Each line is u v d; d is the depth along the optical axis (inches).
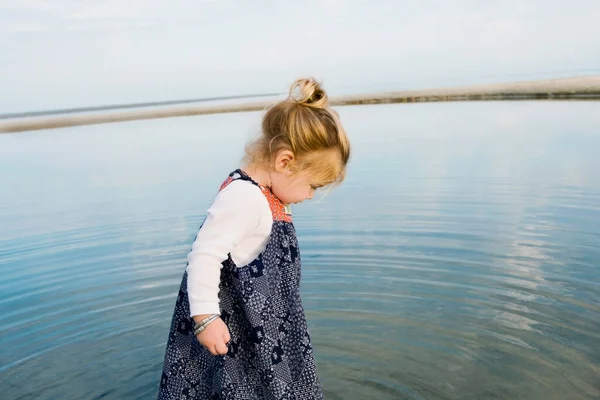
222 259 67.9
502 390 96.5
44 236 209.0
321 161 71.8
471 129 454.3
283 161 70.9
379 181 268.7
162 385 73.0
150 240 195.5
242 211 68.2
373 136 453.1
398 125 528.7
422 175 276.2
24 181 350.0
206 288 66.7
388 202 224.1
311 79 73.7
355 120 609.9
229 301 71.2
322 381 102.9
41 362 115.4
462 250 163.5
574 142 350.0
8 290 154.5
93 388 105.9
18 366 114.0
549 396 93.6
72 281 159.3
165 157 421.7
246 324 70.6
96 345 122.0
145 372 111.3
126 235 203.5
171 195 271.9
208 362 72.3
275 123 72.1
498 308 126.4
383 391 99.2
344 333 119.7
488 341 112.9
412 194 235.5
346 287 142.5
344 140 73.5
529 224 184.2
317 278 149.2
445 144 382.3
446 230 183.0
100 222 225.3
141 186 302.2
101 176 348.5
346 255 164.7
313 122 70.3
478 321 121.2
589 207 199.6
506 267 148.6
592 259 150.3
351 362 109.0
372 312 128.5
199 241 68.6
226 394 70.2
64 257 181.6
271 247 71.4
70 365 114.1
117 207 252.1
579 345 108.6
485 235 175.6
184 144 508.1
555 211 197.8
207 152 435.5
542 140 367.2
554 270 144.7
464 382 100.0
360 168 307.1
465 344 112.5
